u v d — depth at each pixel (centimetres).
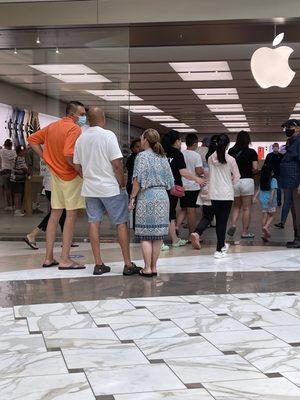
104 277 599
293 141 804
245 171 903
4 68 912
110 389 294
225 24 818
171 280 581
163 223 594
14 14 840
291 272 624
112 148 586
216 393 288
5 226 951
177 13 805
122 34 859
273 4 784
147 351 357
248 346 366
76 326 415
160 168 589
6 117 934
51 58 889
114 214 600
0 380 309
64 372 320
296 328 409
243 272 625
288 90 1719
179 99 1912
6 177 941
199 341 377
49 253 663
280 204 1509
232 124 2847
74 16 830
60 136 622
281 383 302
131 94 1792
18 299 502
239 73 1423
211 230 1079
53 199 649
